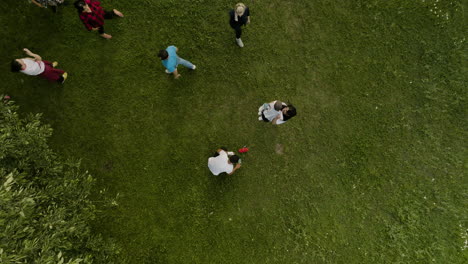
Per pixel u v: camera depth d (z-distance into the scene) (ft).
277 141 21.18
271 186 20.92
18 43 20.42
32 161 14.61
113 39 20.97
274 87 21.29
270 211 20.75
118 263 19.63
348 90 21.35
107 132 20.65
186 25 21.25
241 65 21.31
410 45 21.56
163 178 20.62
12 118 14.16
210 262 20.18
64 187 14.56
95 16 17.61
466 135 21.16
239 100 21.22
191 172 20.72
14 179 11.98
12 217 11.28
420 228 20.66
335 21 21.61
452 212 20.72
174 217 20.44
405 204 20.90
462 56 21.29
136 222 20.30
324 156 21.13
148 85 20.97
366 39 21.56
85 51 20.79
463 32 21.40
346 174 21.04
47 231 12.39
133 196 20.44
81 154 20.42
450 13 21.53
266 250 20.39
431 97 21.29
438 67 21.38
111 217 20.20
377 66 21.47
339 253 20.51
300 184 20.95
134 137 20.74
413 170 21.12
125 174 20.52
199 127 21.01
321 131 21.26
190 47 21.21
